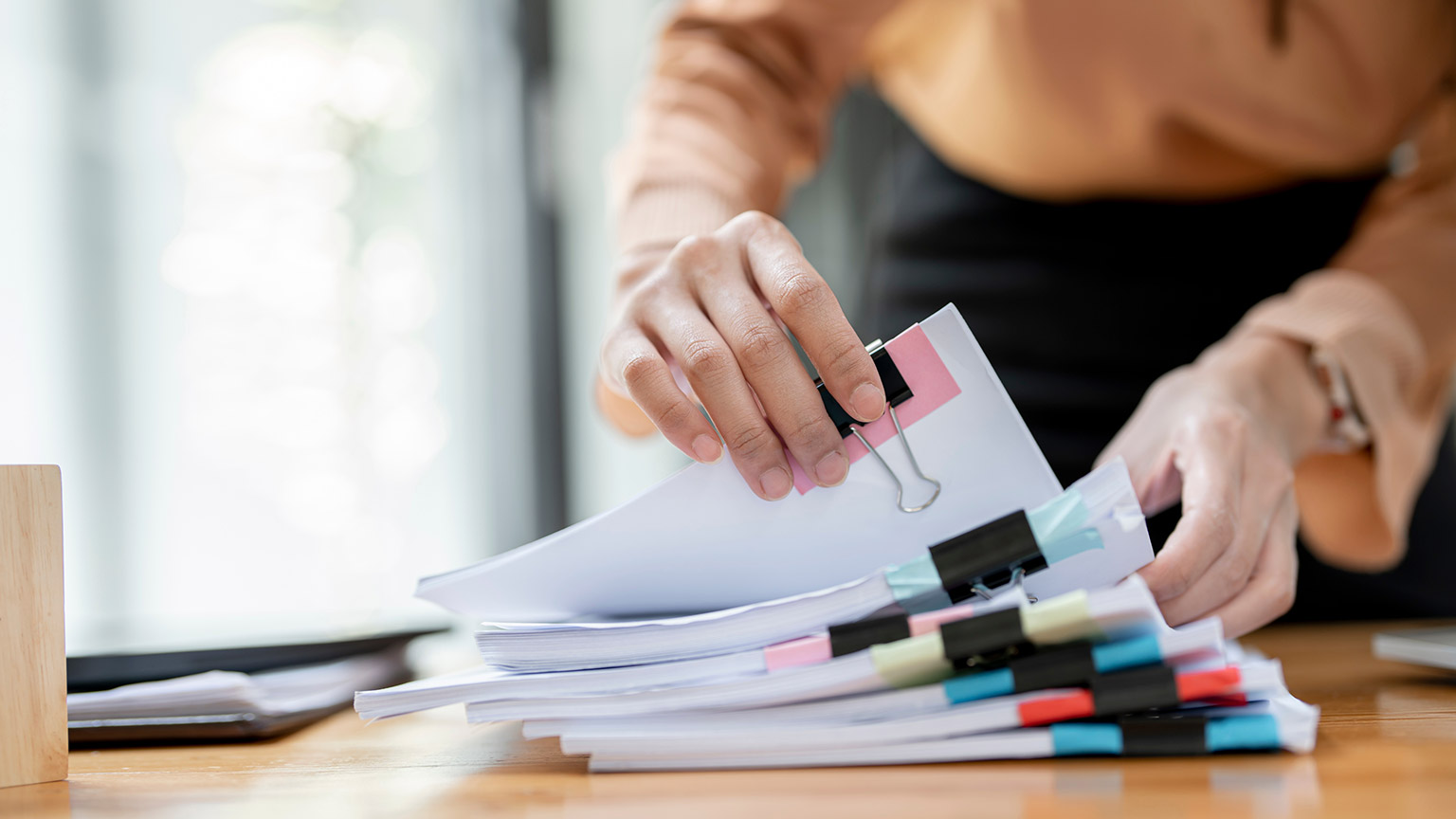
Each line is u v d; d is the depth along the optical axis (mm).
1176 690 388
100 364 1746
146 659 582
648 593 469
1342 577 1090
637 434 789
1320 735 441
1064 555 416
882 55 1173
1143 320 1103
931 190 1217
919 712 405
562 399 2391
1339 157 1009
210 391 1891
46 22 1709
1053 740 391
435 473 2219
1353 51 920
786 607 419
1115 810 325
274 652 604
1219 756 394
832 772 395
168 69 1859
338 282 2082
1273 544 520
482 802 374
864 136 2709
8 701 430
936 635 389
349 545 2074
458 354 2268
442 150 2260
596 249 2514
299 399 2016
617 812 347
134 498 1777
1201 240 1088
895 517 444
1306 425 684
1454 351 840
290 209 2020
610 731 414
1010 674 398
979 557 415
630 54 2557
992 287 1158
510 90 2348
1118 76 950
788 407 429
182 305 1862
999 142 1084
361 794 398
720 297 463
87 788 428
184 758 493
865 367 425
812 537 448
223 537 1895
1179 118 982
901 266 1233
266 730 537
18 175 1670
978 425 431
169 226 1849
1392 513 817
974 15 995
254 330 1959
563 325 2412
